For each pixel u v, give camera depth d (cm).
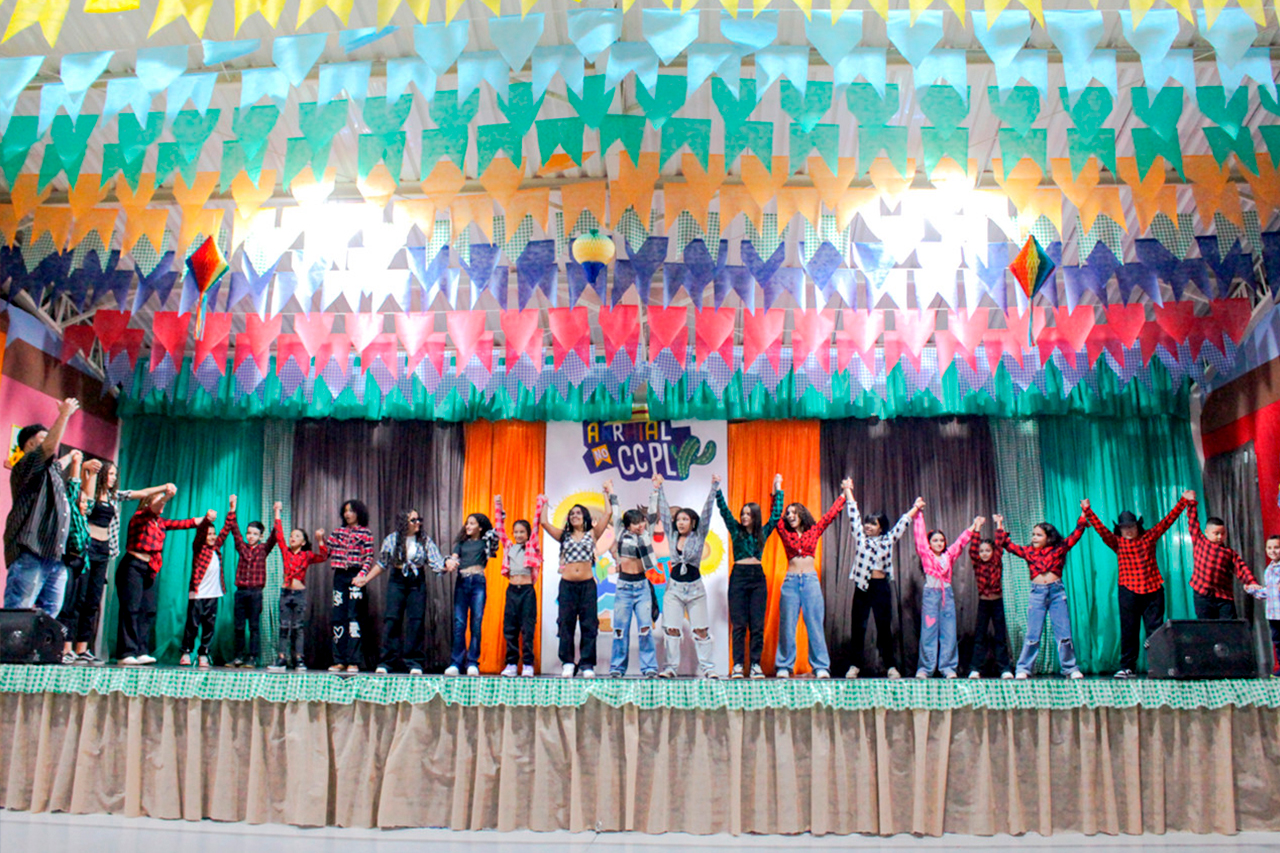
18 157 505
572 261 640
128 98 434
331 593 838
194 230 528
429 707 514
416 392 858
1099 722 501
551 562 838
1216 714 498
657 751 502
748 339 662
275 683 516
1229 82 401
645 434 855
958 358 814
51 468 595
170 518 850
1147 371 802
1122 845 472
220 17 480
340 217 580
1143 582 689
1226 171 500
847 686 502
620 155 520
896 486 833
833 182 526
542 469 857
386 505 856
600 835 489
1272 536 662
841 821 489
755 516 714
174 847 461
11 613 536
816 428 850
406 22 474
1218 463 782
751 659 698
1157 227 589
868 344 688
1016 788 491
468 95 432
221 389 854
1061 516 816
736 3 372
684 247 630
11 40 493
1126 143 586
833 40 407
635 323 667
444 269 639
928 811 490
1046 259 496
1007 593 809
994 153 589
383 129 484
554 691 508
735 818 487
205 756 515
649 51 427
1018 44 404
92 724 519
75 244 573
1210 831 489
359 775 507
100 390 836
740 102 455
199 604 751
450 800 504
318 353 799
